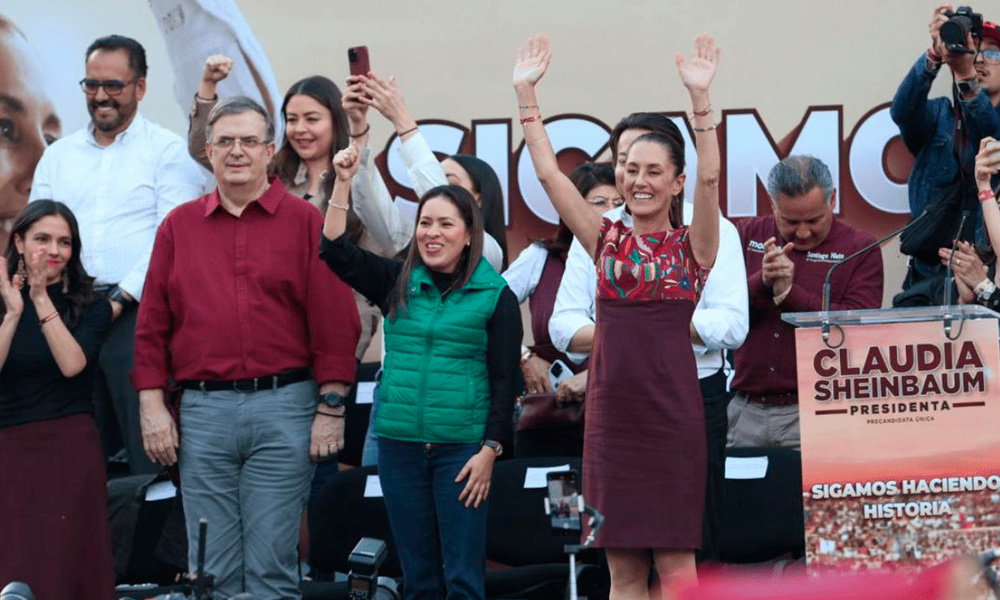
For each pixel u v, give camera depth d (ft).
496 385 42.93
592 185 49.62
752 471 46.52
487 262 43.68
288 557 43.96
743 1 60.08
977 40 48.85
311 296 44.16
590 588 46.24
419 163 47.62
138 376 44.45
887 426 32.35
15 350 44.73
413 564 42.98
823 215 48.01
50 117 62.64
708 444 40.70
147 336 44.55
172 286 44.34
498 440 42.57
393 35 61.98
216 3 62.28
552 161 38.27
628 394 35.96
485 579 46.24
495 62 61.41
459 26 61.62
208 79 52.42
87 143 54.75
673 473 35.70
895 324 32.42
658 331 36.06
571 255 43.14
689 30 60.44
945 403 32.24
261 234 44.27
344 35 62.18
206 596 35.06
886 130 59.41
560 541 46.78
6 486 44.37
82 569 44.65
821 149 59.77
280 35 62.44
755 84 60.08
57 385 45.11
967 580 19.94
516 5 61.31
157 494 48.78
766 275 46.93
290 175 51.57
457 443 42.60
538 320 49.93
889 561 32.17
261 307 43.83
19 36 62.64
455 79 61.62
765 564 44.24
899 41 59.47
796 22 59.82
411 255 43.52
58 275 45.85
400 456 43.04
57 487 44.52
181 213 44.96
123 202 53.62
